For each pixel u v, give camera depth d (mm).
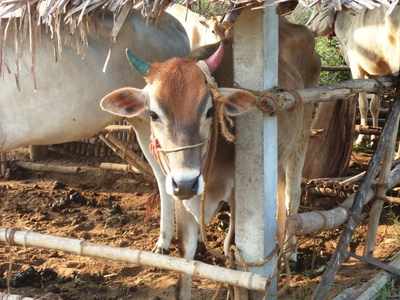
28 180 3895
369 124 4590
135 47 2473
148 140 2574
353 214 2070
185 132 1780
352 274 2529
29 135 2330
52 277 2572
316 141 3311
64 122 2367
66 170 3850
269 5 1646
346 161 3400
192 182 1771
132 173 3828
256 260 1947
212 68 1894
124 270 2648
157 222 3191
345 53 4031
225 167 2025
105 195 3604
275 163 1966
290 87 2303
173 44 2662
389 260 2574
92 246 1861
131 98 1878
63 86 2309
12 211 3354
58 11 1771
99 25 2326
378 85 2273
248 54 1896
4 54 2178
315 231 1939
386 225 3035
